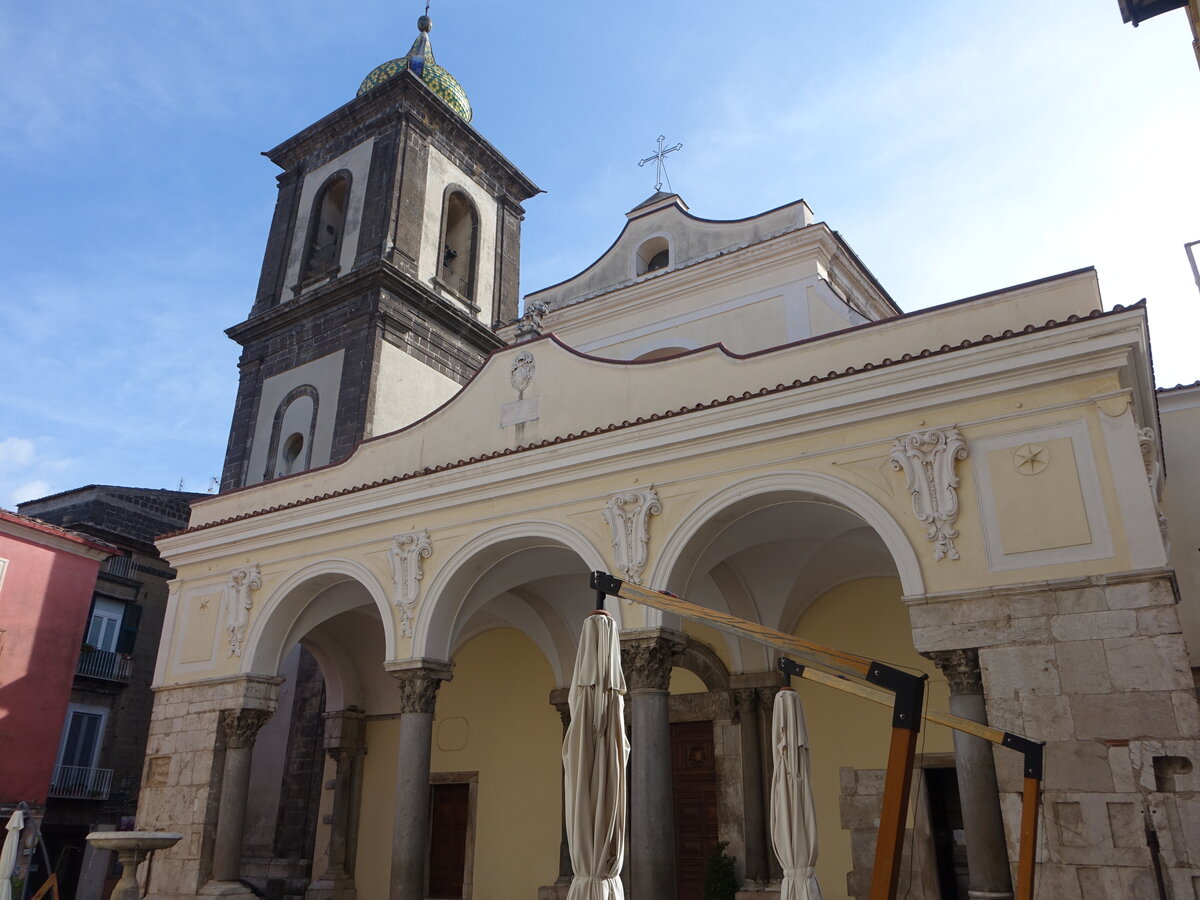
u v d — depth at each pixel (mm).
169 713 18250
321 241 29328
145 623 30172
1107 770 9641
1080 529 10602
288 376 26531
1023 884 6930
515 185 32812
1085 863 9445
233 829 16734
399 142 28016
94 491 31703
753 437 13109
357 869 20891
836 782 16188
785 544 16188
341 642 21656
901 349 13000
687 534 13273
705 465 13508
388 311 25469
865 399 12289
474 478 15562
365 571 16516
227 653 17844
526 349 16844
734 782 17141
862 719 16312
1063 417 11125
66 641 23156
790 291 19047
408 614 15648
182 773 17469
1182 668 9609
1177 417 17359
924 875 14891
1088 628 10203
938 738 15469
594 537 14117
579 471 14547
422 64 32844
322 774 22125
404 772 14844
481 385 17188
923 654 11078
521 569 16438
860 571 16906
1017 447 11289
